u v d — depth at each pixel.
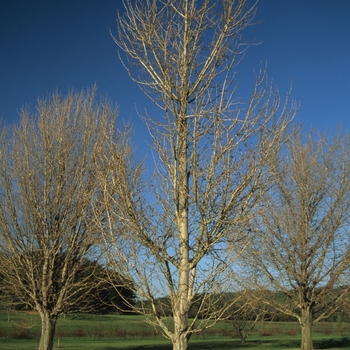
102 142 7.15
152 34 6.39
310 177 19.00
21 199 14.96
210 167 5.70
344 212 18.81
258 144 5.71
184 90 6.11
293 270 18.03
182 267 5.54
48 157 15.15
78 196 14.41
